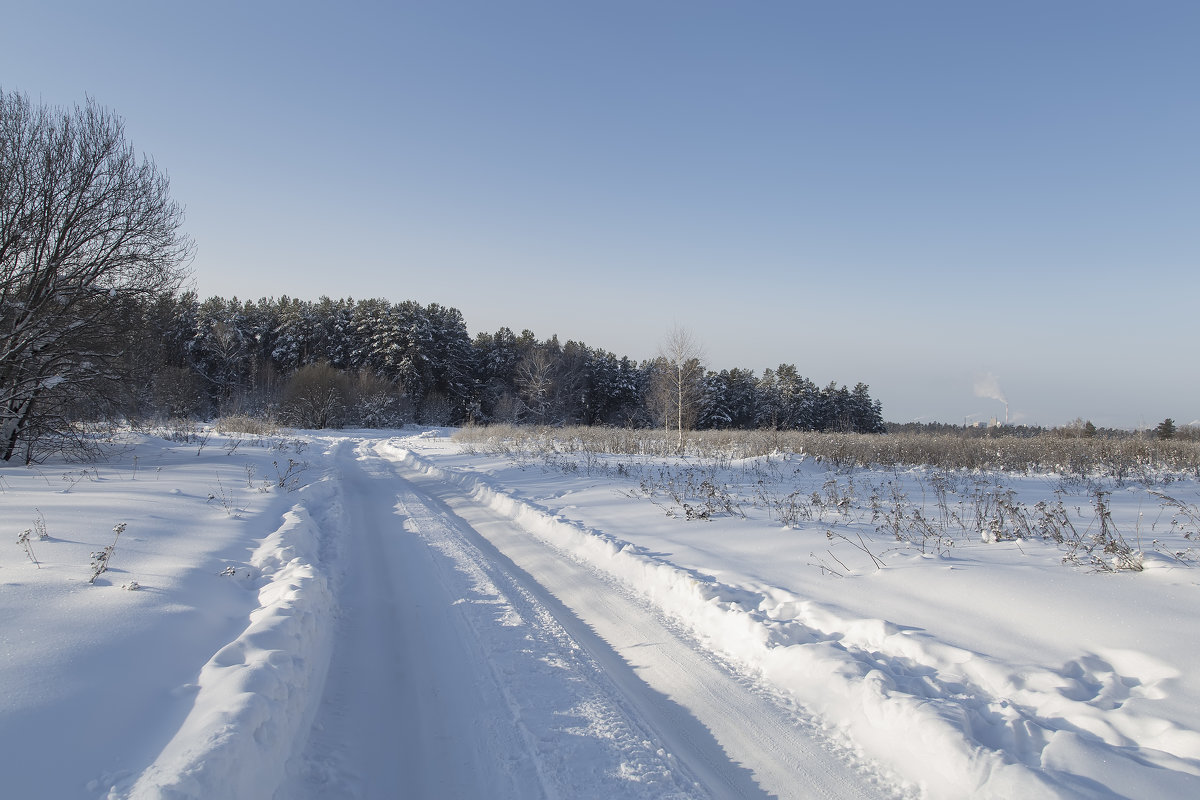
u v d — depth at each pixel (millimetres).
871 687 4004
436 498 13414
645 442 24516
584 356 70438
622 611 6133
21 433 14242
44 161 13555
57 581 4805
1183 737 3191
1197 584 4820
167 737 3031
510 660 4910
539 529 9805
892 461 18000
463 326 70688
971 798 3141
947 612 5066
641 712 4191
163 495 9469
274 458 17844
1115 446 18625
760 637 5059
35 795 2424
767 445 20734
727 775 3549
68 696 3072
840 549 7156
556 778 3443
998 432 33125
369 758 3658
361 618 5859
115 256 14742
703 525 8906
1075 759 3127
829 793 3361
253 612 5047
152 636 4012
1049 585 5180
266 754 3150
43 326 13695
